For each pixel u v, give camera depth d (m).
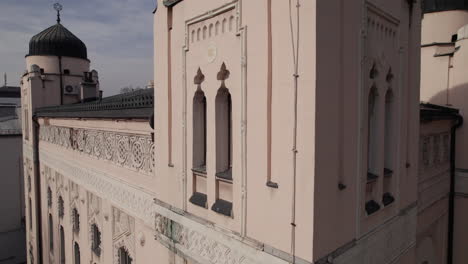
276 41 3.03
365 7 3.36
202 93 4.14
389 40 4.04
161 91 4.67
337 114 3.01
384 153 4.32
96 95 15.38
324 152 2.87
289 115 2.93
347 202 3.23
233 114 3.51
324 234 2.91
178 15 4.23
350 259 3.29
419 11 4.70
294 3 2.85
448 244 7.61
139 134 6.02
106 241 7.57
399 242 4.45
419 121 5.14
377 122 3.93
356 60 3.26
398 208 4.41
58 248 11.51
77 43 16.52
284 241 3.01
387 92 4.24
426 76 8.88
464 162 7.54
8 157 19.50
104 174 7.60
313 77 2.73
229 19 3.50
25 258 19.89
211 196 3.88
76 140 9.35
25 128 15.38
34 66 13.99
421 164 6.11
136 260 6.20
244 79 3.32
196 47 3.99
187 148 4.27
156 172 4.92
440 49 8.62
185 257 4.32
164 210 4.74
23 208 20.02
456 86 7.84
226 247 3.63
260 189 3.22
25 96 15.09
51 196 12.28
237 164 3.48
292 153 2.92
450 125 7.45
